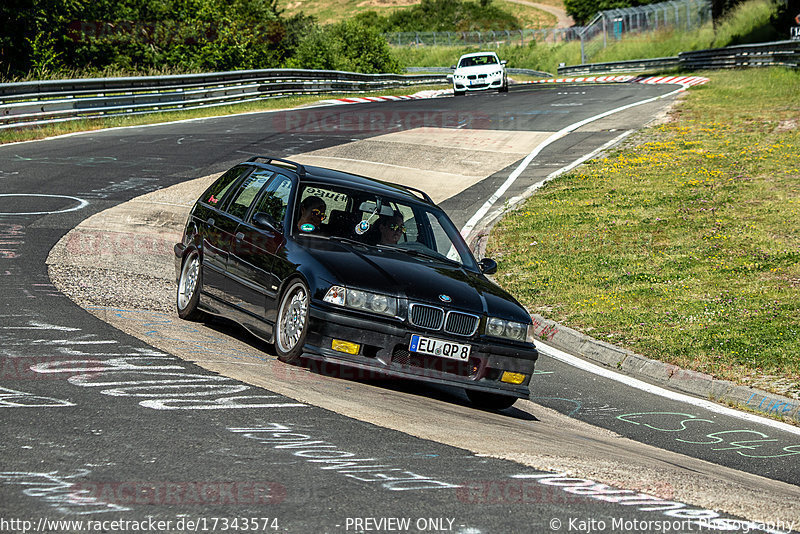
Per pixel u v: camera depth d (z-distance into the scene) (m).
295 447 11.34
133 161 51.44
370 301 16.53
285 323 17.64
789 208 42.66
